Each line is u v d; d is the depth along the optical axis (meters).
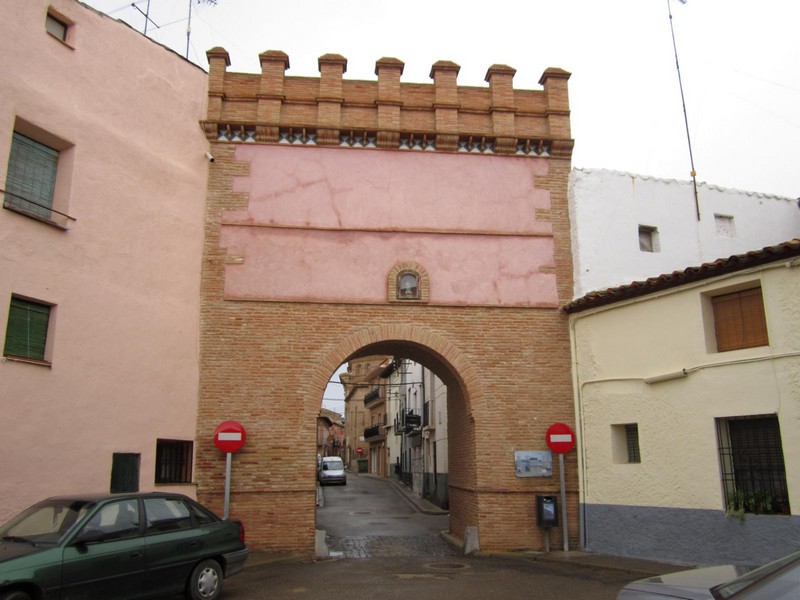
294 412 13.20
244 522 12.66
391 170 14.52
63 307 10.38
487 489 13.37
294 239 13.91
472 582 10.12
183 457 12.70
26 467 9.46
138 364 11.67
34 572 6.51
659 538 11.73
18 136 10.34
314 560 12.45
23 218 9.92
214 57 14.40
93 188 11.18
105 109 11.64
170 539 7.95
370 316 13.79
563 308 14.25
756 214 16.44
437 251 14.26
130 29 12.42
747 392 10.61
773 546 10.05
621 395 12.80
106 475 10.76
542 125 15.20
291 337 13.48
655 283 12.03
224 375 13.16
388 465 49.78
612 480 12.77
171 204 12.89
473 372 13.84
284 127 14.27
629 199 15.12
